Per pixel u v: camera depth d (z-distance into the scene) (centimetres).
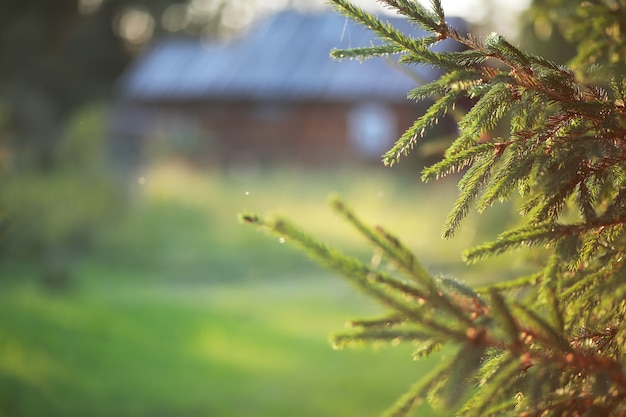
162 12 3938
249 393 819
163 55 3141
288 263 1542
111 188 1605
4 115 1900
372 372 883
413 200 1945
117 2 3569
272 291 1355
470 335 115
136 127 2275
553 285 141
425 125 147
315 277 1463
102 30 3478
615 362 128
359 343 120
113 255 1495
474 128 150
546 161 143
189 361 925
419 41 155
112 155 1816
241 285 1402
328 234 1641
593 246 147
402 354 948
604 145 144
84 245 1505
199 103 2939
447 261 1222
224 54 3067
